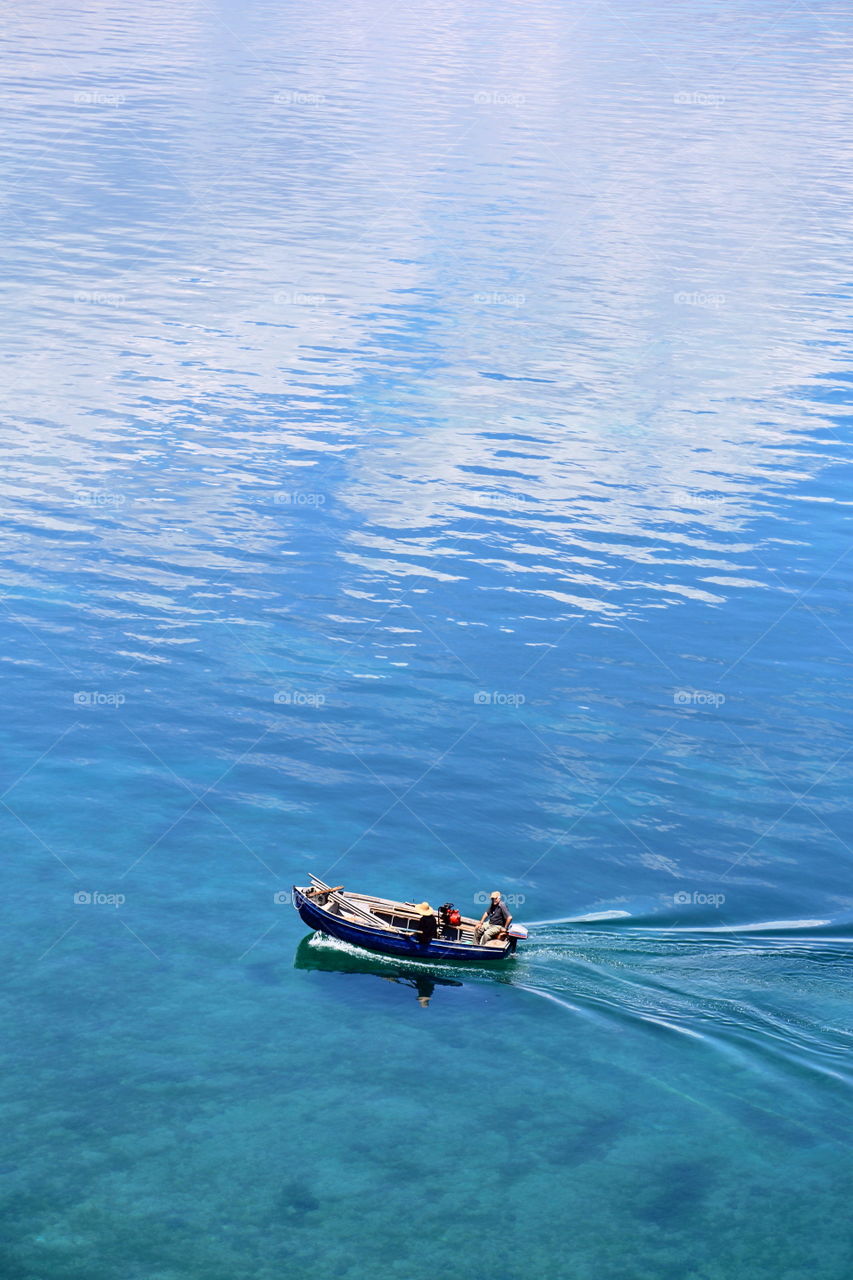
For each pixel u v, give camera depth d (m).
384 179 114.12
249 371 71.69
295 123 133.25
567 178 118.50
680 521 57.50
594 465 62.69
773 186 119.81
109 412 65.44
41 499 56.28
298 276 88.00
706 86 165.25
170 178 109.81
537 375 73.56
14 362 70.62
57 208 99.38
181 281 85.56
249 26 191.50
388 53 177.12
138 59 160.12
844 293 91.06
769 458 64.56
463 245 97.06
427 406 68.38
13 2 195.00
